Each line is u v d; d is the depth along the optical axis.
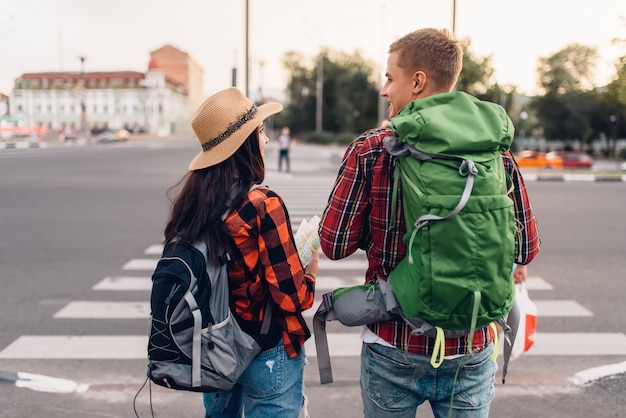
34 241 7.68
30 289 5.46
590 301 5.21
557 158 34.53
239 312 1.74
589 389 3.38
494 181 1.43
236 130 1.71
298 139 78.00
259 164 1.79
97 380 3.50
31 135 51.59
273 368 1.80
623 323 4.61
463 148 1.42
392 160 1.56
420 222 1.43
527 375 3.60
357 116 77.81
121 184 15.44
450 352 1.59
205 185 1.70
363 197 1.60
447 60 1.63
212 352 1.67
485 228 1.41
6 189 13.67
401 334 1.61
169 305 1.63
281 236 1.69
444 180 1.41
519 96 55.84
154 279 1.67
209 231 1.67
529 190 16.09
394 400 1.67
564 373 3.63
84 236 8.09
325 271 6.39
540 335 4.32
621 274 6.23
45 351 3.96
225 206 1.68
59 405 3.16
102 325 4.49
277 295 1.70
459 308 1.44
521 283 2.79
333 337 4.32
